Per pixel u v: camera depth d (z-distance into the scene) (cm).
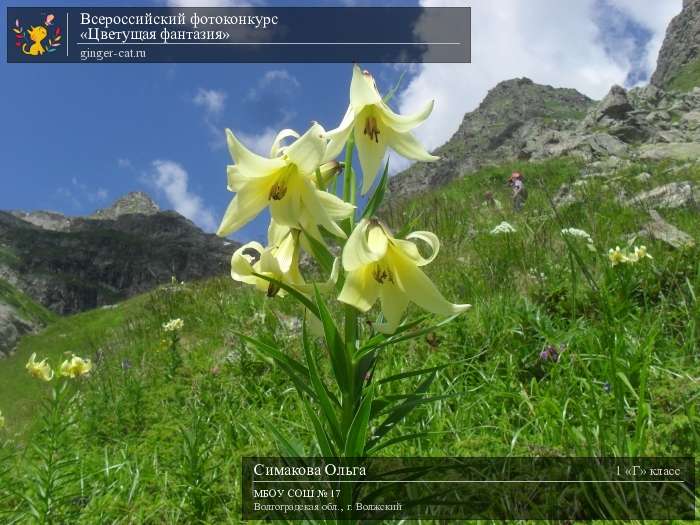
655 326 75
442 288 138
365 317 96
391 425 43
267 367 103
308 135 42
